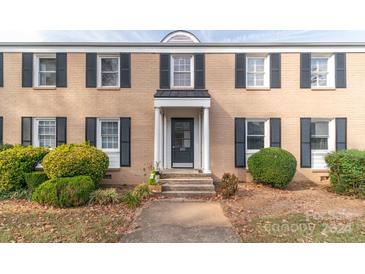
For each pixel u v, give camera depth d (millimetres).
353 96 9898
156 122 9102
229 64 9953
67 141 9945
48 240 4512
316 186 9375
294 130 9914
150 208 6488
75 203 6543
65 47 9961
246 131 10039
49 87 9969
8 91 9984
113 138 10203
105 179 9875
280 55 9938
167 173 8781
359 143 9836
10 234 4730
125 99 9977
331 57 10000
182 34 10141
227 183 7758
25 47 9906
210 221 5461
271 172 8586
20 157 8062
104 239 4559
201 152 10039
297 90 9930
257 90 9945
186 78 10133
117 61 10188
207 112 9109
